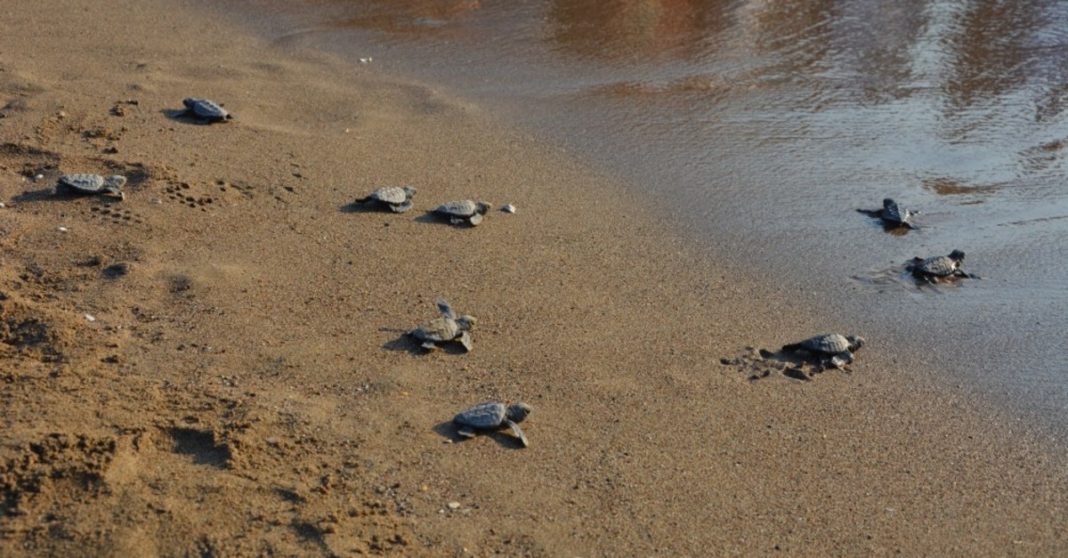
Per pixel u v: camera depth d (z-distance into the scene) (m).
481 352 1.72
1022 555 1.55
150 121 2.09
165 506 1.49
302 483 1.53
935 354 1.77
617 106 2.29
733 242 1.95
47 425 1.54
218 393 1.61
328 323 1.73
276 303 1.76
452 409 1.64
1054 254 1.95
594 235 1.95
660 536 1.53
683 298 1.84
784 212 2.02
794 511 1.57
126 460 1.52
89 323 1.69
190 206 1.90
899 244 1.96
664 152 2.16
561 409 1.65
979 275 1.91
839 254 1.94
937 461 1.63
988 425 1.68
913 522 1.57
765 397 1.69
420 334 1.70
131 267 1.78
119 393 1.59
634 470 1.59
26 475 1.50
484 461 1.58
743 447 1.63
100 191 1.89
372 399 1.63
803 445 1.64
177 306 1.73
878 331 1.81
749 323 1.80
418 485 1.55
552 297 1.82
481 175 2.07
